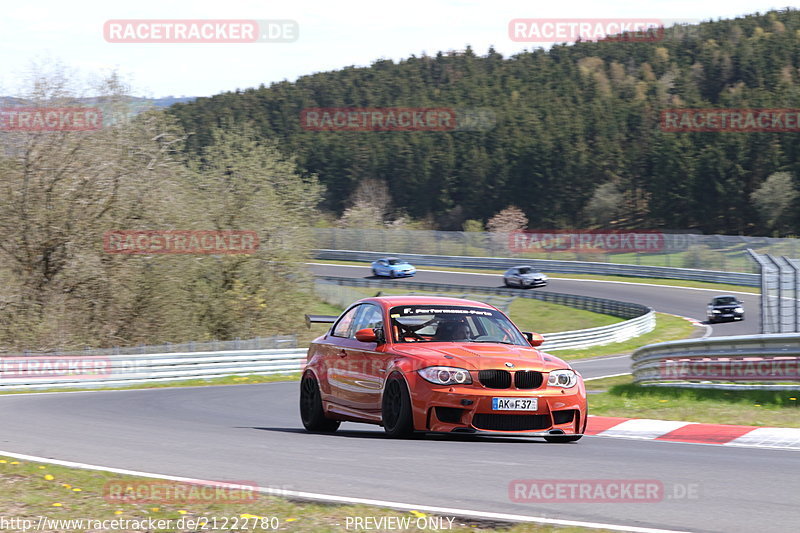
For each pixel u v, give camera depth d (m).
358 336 26.34
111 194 92.44
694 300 150.88
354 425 34.53
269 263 111.56
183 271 102.56
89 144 92.31
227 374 76.31
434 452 22.44
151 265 97.25
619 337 115.25
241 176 110.44
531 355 25.44
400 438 24.94
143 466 21.00
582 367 82.31
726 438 28.86
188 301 106.38
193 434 28.02
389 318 26.91
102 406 43.06
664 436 30.48
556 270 188.38
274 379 77.06
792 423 31.23
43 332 92.06
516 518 14.96
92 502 16.53
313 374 29.77
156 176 94.56
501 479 18.64
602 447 24.78
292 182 114.12
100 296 95.44
